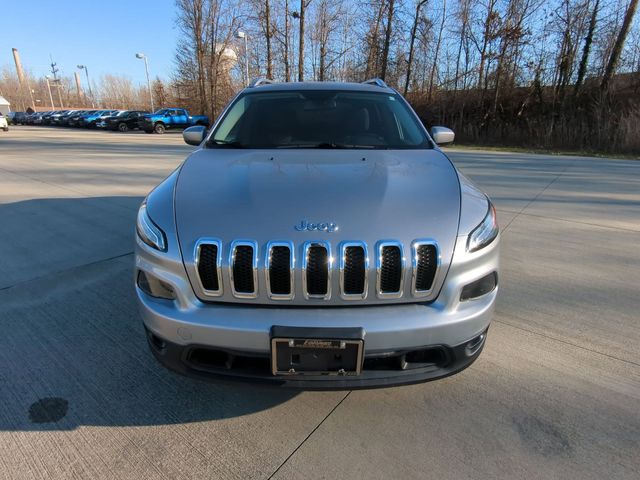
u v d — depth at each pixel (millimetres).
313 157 2404
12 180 7945
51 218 5320
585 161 12086
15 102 93688
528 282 3521
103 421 1988
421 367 1794
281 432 1927
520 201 6520
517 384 2234
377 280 1696
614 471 1706
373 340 1656
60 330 2744
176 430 1938
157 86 54812
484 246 1861
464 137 22781
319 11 29578
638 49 19250
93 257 4004
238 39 33312
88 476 1698
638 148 15664
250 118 2973
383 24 25672
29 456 1790
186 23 34938
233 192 1954
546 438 1876
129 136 23562
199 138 3068
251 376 1749
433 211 1857
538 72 21922
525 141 20391
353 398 2146
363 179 2068
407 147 2730
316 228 1726
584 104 20406
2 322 2836
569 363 2412
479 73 23875
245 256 1706
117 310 3008
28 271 3686
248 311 1705
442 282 1751
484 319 1833
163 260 1772
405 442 1861
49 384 2230
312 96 3168
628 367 2377
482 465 1738
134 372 2336
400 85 27062
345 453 1804
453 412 2039
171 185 2146
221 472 1718
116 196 6574
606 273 3719
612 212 5867
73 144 16703
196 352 1806
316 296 1697
